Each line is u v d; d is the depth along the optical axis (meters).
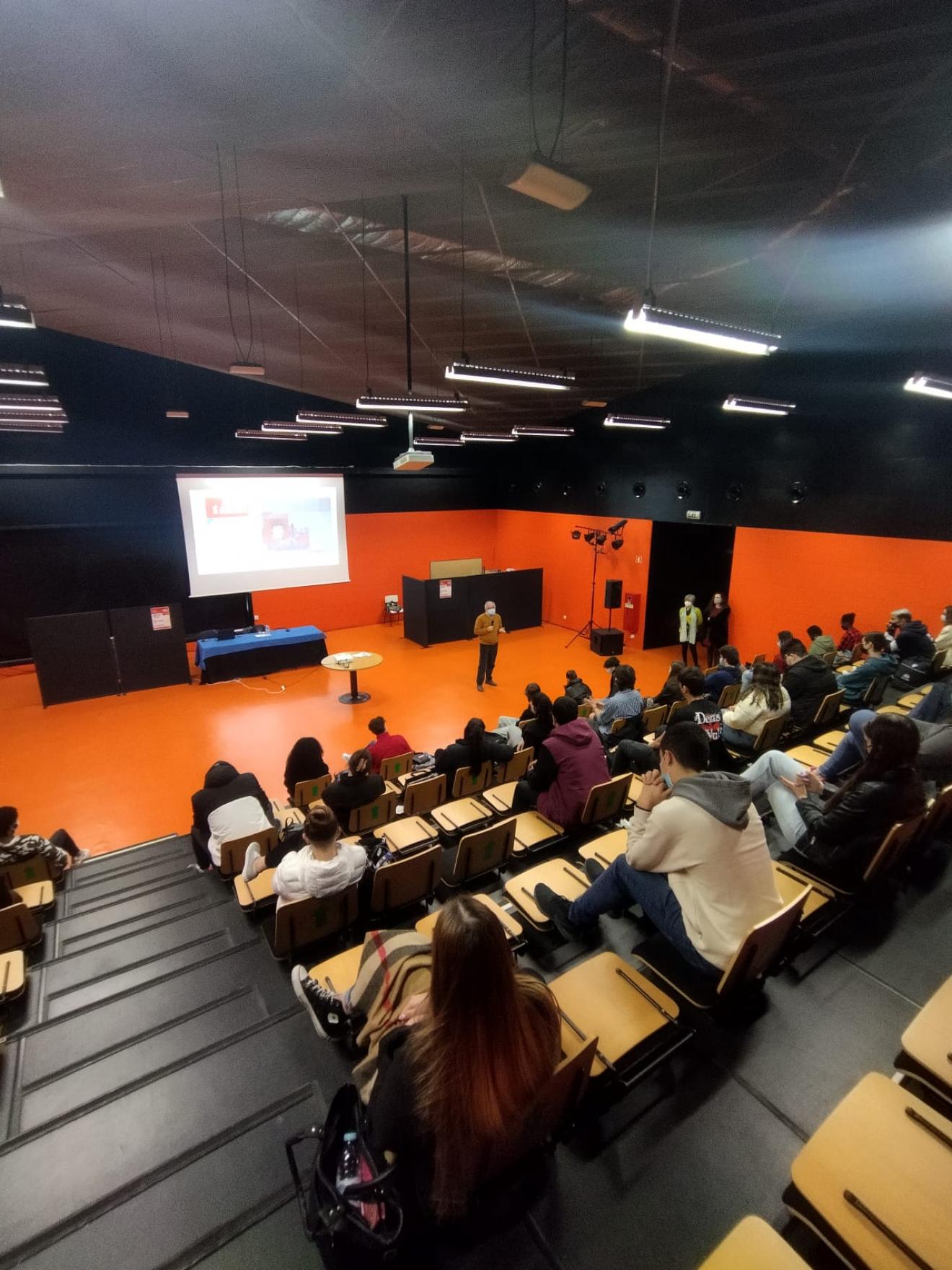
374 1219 1.44
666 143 4.27
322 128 3.97
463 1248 1.73
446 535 17.12
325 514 14.45
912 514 8.99
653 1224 1.81
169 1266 1.82
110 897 4.69
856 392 9.33
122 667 11.23
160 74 3.26
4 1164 2.16
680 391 12.02
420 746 9.05
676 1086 2.23
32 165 4.35
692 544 14.10
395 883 3.54
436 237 6.22
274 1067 2.54
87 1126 2.29
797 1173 1.65
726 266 6.74
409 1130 1.35
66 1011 3.19
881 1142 1.71
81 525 12.27
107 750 8.91
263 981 3.21
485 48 3.22
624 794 4.59
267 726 9.80
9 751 8.88
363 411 14.77
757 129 4.12
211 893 4.39
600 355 10.34
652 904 2.59
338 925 3.39
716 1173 1.95
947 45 3.23
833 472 9.84
